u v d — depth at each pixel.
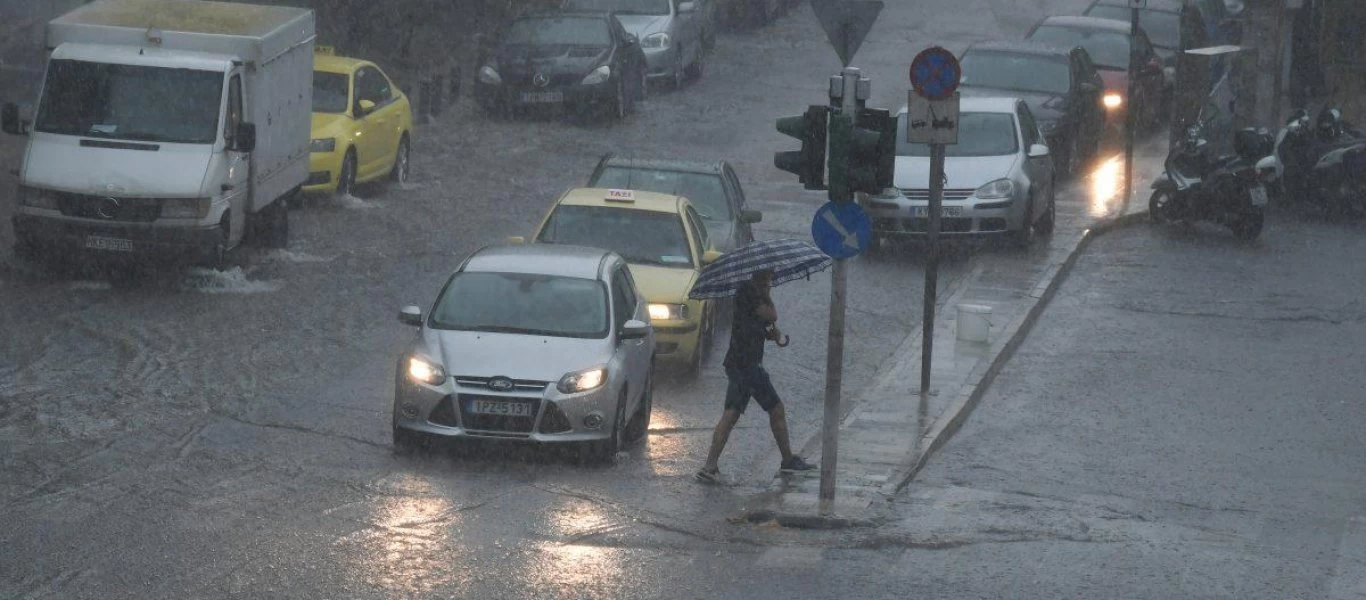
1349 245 94.50
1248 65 114.38
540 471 49.31
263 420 53.09
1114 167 112.62
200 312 67.31
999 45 111.62
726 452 53.16
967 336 68.69
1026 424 59.03
